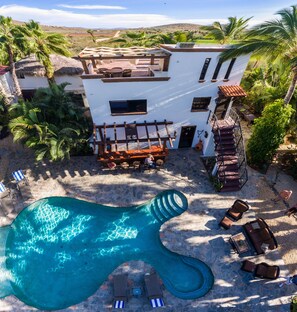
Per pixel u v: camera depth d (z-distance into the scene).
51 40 20.34
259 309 11.30
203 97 17.86
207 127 19.39
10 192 16.08
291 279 11.73
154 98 17.14
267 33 14.59
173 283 12.23
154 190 17.05
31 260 13.15
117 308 11.16
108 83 15.70
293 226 14.80
